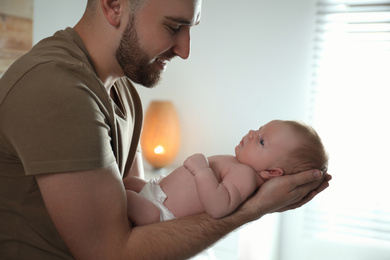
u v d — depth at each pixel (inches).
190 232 39.6
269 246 99.5
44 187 34.2
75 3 106.2
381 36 96.2
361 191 100.4
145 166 111.1
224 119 108.1
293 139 50.5
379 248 102.0
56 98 33.9
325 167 52.2
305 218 105.5
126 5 41.4
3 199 38.4
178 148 107.9
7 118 34.7
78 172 33.8
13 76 36.4
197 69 109.3
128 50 42.6
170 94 112.3
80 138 33.7
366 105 99.0
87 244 34.9
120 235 36.0
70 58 38.4
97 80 38.7
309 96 101.9
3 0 88.8
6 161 37.4
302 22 100.7
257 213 44.8
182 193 47.7
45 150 33.3
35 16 96.2
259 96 105.0
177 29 43.5
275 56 103.1
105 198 35.2
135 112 55.2
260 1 103.1
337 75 100.3
